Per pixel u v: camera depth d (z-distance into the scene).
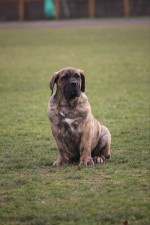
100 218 8.48
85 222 8.38
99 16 73.56
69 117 11.50
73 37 48.25
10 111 18.81
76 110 11.52
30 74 28.11
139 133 14.95
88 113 11.61
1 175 10.99
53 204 9.13
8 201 9.38
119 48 39.16
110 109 18.78
